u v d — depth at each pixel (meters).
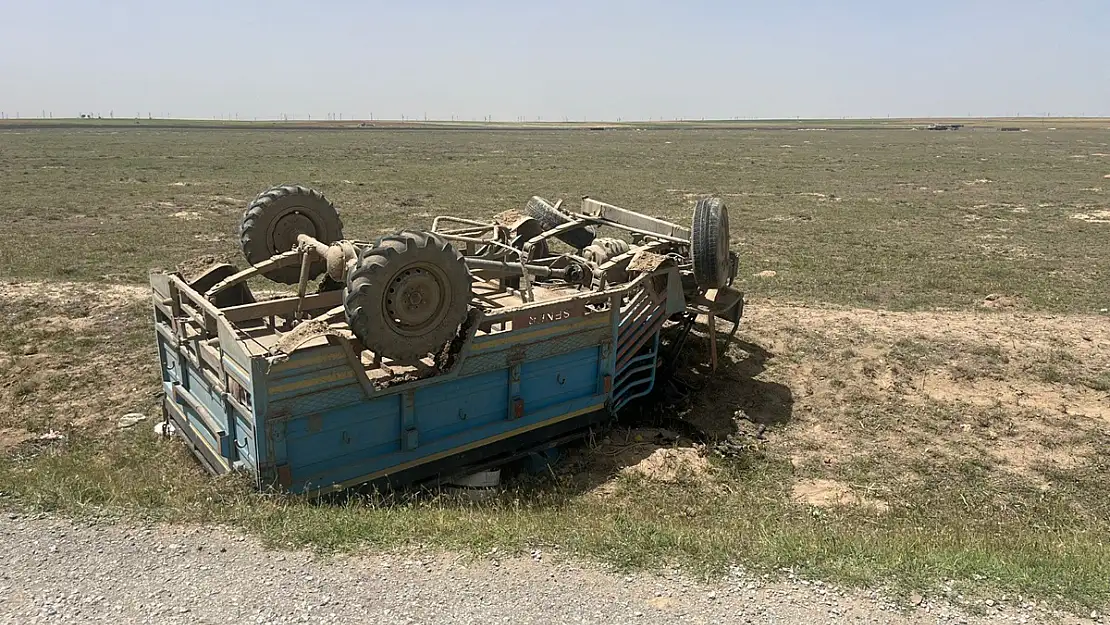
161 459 6.63
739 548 4.85
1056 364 10.25
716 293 9.61
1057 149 71.12
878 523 6.32
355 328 5.36
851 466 7.44
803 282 15.29
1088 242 20.78
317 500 5.49
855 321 12.23
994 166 49.69
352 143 78.94
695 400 8.88
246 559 4.45
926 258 18.28
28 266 15.13
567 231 9.84
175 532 4.70
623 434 7.83
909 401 8.98
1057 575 4.56
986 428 8.30
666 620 4.05
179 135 92.50
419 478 6.11
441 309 5.66
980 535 5.84
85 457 6.57
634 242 9.96
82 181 33.38
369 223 23.02
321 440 5.48
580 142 89.38
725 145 82.44
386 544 4.70
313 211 7.75
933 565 4.65
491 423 6.49
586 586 4.34
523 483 6.78
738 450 7.62
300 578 4.30
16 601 3.97
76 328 10.68
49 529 4.67
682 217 25.98
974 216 26.22
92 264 15.66
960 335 11.48
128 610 3.95
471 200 29.61
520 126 198.50
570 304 6.71
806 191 34.56
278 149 64.94
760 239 21.09
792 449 7.77
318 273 7.91
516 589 4.29
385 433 5.83
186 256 17.00
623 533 4.99
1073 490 7.05
